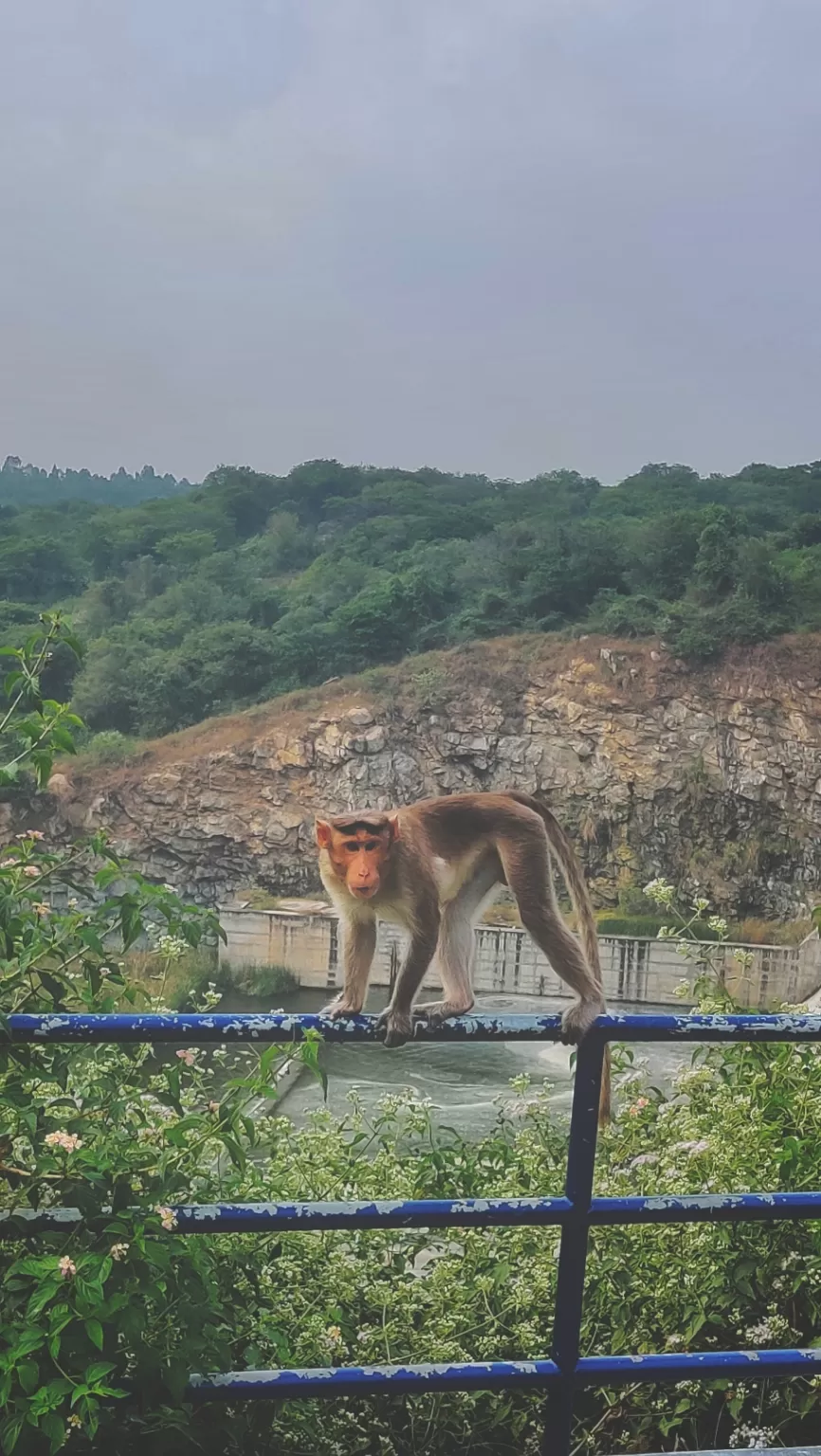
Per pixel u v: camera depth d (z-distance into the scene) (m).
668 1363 3.14
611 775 79.69
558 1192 4.39
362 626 91.12
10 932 3.32
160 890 3.53
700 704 79.69
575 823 79.69
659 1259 4.02
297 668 92.19
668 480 150.38
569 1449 3.17
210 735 83.12
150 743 83.25
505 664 84.31
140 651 94.44
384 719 82.50
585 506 141.00
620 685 81.00
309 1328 3.64
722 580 86.31
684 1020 3.03
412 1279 4.06
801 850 75.69
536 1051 32.91
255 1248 3.78
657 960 53.50
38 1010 3.41
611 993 53.88
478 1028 3.24
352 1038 3.06
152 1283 3.02
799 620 82.56
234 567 125.88
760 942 71.12
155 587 118.38
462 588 96.94
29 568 126.56
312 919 59.28
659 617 84.50
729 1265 3.93
